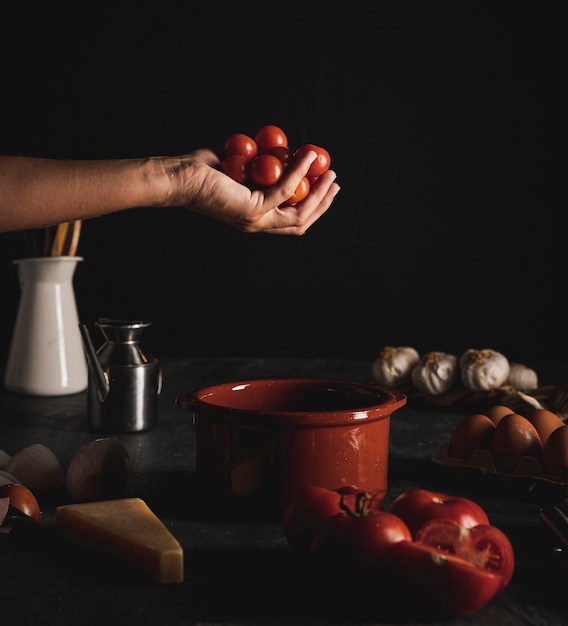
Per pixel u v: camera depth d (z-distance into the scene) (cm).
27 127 272
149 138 272
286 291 277
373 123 268
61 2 268
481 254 269
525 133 263
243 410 88
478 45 262
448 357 169
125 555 80
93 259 278
